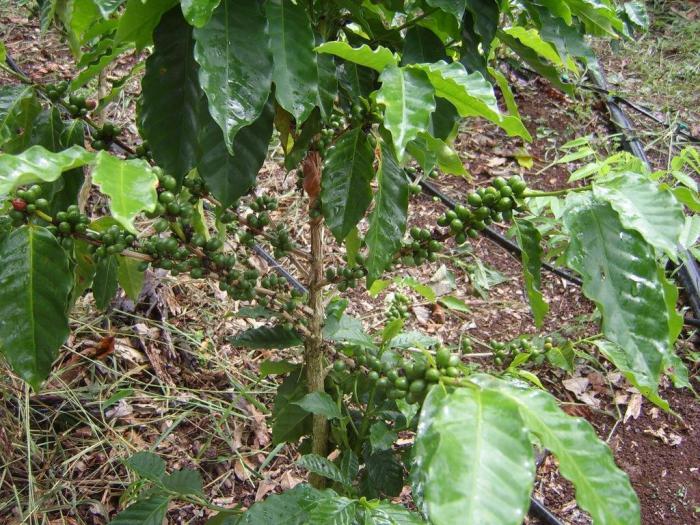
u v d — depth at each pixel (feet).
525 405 3.01
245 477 8.29
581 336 11.14
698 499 8.75
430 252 4.63
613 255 3.70
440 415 2.86
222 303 10.57
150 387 9.13
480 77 3.69
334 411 5.20
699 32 19.56
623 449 9.48
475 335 11.09
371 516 4.20
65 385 8.45
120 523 5.33
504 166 14.56
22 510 7.37
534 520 8.41
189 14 3.37
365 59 3.79
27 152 3.24
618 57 18.70
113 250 4.05
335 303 6.08
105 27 4.39
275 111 4.56
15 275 3.67
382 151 4.33
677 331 4.20
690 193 4.09
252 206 5.21
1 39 15.94
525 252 4.35
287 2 3.87
